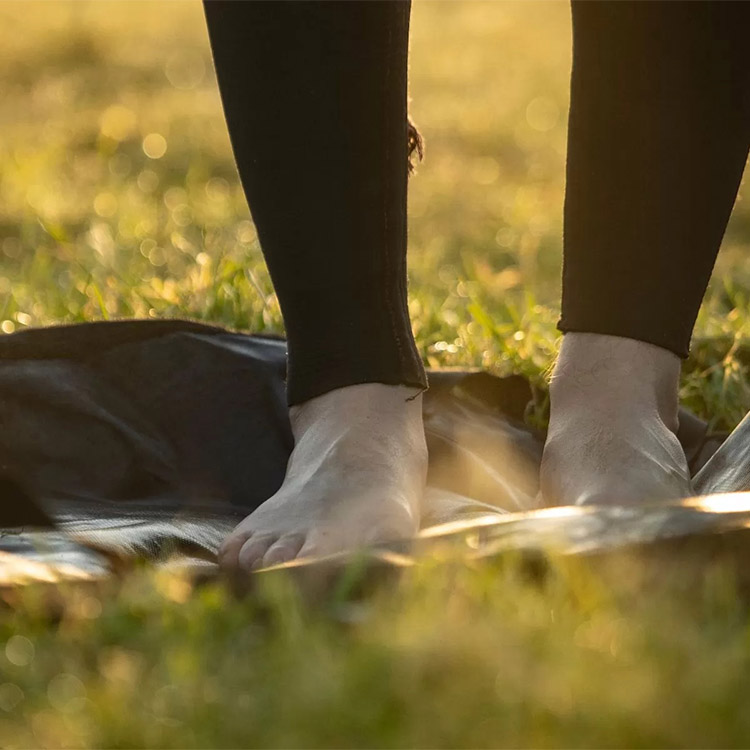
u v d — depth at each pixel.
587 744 1.13
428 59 13.46
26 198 7.40
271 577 1.44
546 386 2.76
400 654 1.23
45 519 1.83
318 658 1.24
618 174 1.89
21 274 4.61
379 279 1.85
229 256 4.04
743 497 1.59
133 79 12.05
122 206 7.24
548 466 1.90
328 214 1.81
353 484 1.80
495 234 7.42
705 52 1.84
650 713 1.15
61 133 9.90
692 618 1.40
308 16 1.77
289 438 2.20
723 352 3.13
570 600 1.39
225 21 1.80
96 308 3.37
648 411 1.90
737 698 1.18
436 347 3.23
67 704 1.22
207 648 1.32
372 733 1.15
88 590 1.46
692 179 1.87
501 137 10.33
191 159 9.09
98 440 2.11
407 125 1.88
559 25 15.32
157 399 2.21
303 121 1.79
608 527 1.50
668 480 1.83
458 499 2.03
